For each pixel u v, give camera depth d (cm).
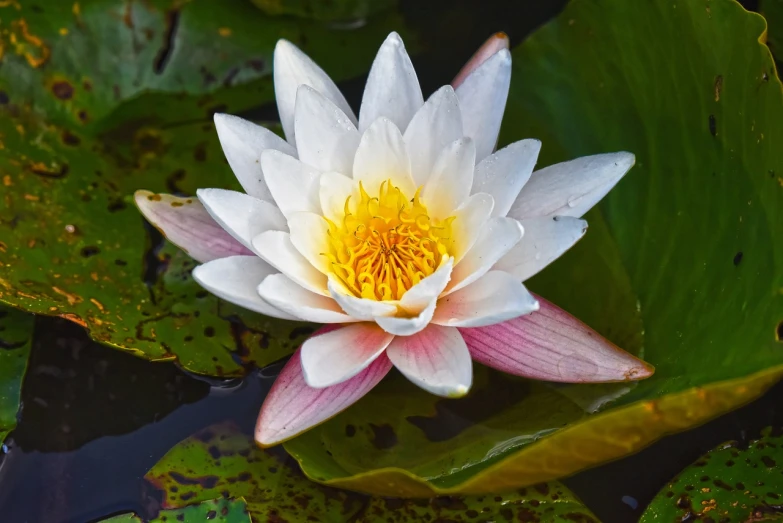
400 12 69
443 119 61
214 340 63
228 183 66
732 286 60
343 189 62
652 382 61
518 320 62
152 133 67
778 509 60
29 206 64
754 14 60
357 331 61
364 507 61
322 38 69
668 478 61
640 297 63
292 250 61
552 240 60
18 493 61
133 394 63
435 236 62
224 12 67
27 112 66
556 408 61
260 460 62
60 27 66
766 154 60
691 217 62
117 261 64
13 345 63
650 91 63
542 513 60
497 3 69
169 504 61
